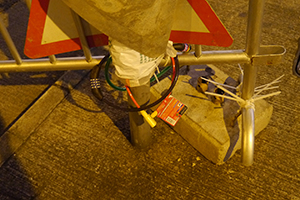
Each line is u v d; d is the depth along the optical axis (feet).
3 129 7.80
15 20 10.10
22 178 6.88
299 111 7.54
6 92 8.43
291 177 6.59
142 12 3.50
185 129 6.87
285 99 7.76
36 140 7.45
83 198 6.56
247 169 6.76
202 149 6.81
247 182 6.59
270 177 6.63
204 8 4.30
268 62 5.13
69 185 6.74
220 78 7.29
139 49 3.91
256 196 6.40
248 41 4.92
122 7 3.40
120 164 6.97
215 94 6.17
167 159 6.99
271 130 7.30
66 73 8.50
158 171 6.83
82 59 5.19
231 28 9.41
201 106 6.84
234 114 6.67
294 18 9.46
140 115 6.11
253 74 5.45
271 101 7.73
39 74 8.79
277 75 8.20
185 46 5.19
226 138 6.36
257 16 4.53
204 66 7.52
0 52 9.31
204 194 6.49
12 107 8.16
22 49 9.34
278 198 6.35
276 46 4.99
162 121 7.54
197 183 6.64
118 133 7.45
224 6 9.98
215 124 6.56
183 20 4.51
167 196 6.50
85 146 7.29
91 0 3.34
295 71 5.04
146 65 4.56
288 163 6.79
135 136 6.72
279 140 7.14
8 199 6.60
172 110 5.78
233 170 6.76
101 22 3.56
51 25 4.44
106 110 7.85
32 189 6.72
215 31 4.53
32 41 4.49
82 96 8.14
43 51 4.68
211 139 6.41
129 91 5.14
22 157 7.19
